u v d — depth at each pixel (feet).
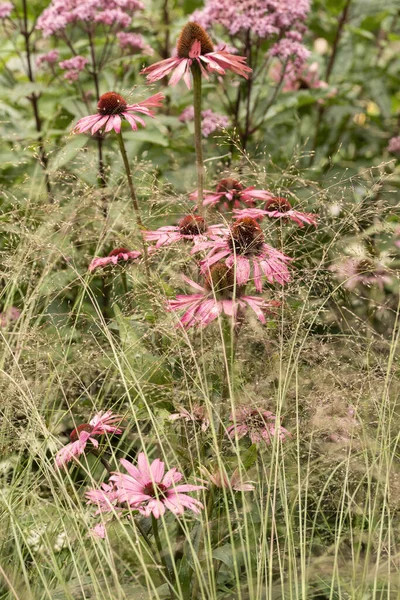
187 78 3.71
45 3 5.94
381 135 6.57
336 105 6.28
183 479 3.39
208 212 3.97
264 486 3.55
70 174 4.29
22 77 6.23
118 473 3.13
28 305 4.04
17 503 3.52
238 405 3.48
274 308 3.63
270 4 5.03
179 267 3.81
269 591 3.12
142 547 3.31
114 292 4.20
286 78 5.74
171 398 3.50
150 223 4.10
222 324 3.47
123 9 5.29
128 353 3.63
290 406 3.61
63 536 3.40
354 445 3.54
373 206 3.84
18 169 5.26
